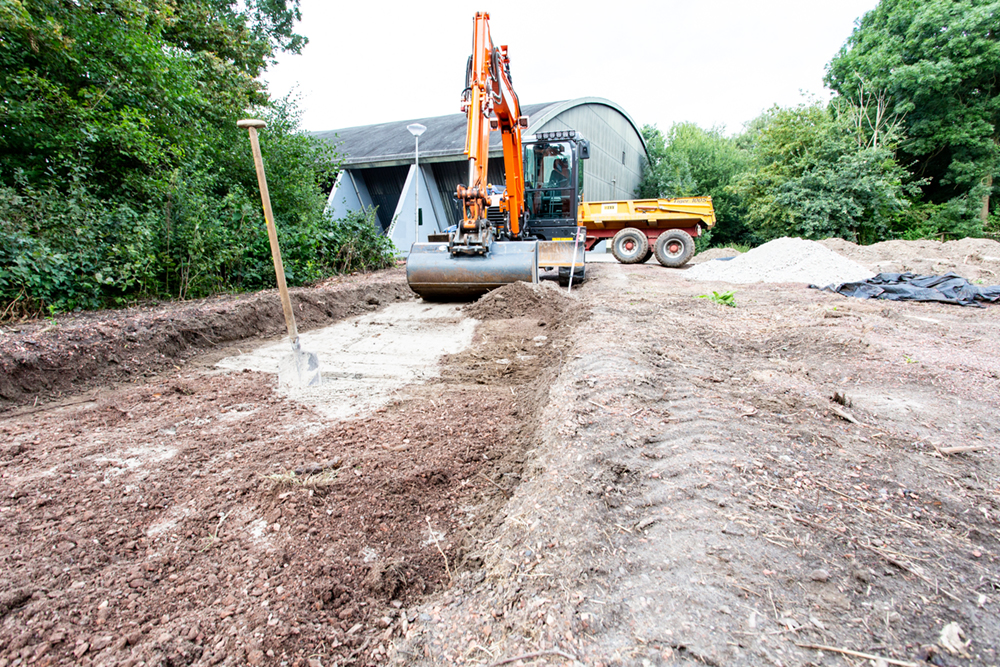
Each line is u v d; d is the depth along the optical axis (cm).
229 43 1174
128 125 755
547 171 1088
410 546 231
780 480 230
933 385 365
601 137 2633
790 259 1110
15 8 644
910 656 138
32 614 187
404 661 165
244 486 273
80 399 428
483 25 731
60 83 743
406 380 467
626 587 172
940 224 2323
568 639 155
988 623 149
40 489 273
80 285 663
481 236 779
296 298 720
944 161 2511
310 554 221
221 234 858
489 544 224
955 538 191
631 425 287
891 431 285
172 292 796
